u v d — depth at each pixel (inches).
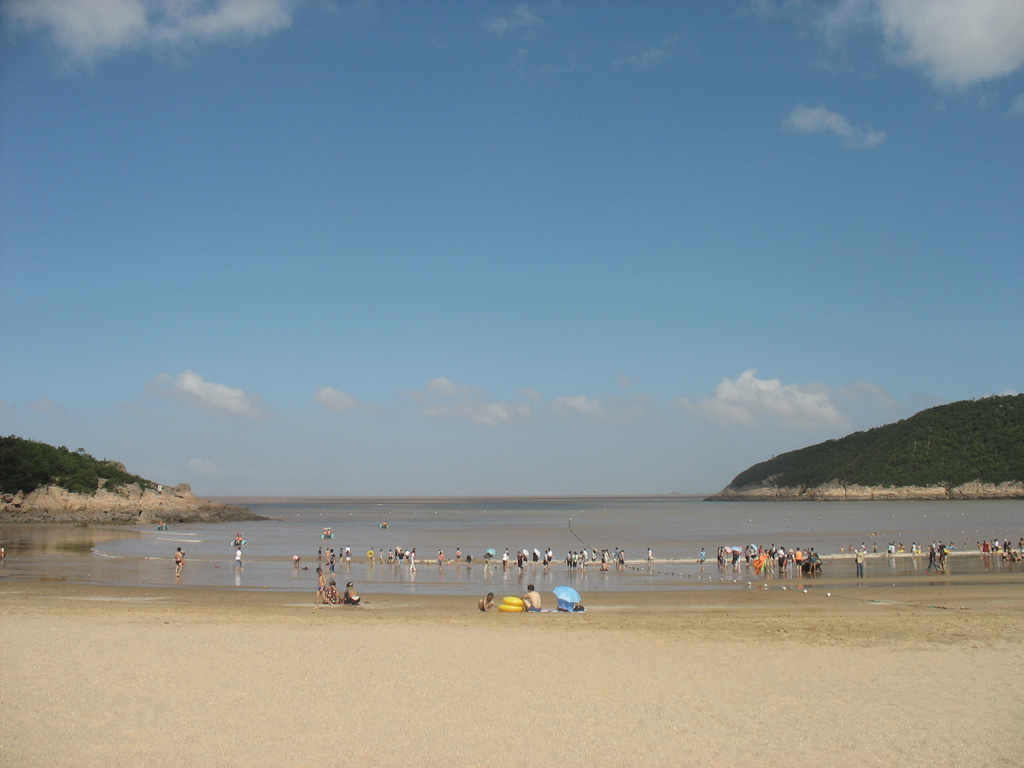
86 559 2422.5
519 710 627.8
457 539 3786.9
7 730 553.3
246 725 579.2
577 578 1968.5
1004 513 6067.9
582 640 941.2
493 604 1354.6
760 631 1021.2
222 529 4842.5
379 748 532.4
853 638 963.3
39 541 3324.3
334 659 814.5
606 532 4333.2
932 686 710.5
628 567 2265.0
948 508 7076.8
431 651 863.7
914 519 5393.7
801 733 571.5
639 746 541.6
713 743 548.4
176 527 4992.6
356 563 2412.6
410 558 2420.0
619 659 826.2
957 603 1397.6
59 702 631.2
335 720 595.2
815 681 729.0
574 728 580.7
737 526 4869.6
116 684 692.7
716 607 1369.3
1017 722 599.8
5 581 1769.2
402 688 695.1
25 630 975.6
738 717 610.9
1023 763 511.8
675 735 566.3
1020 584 1716.3
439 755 520.1
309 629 1013.2
